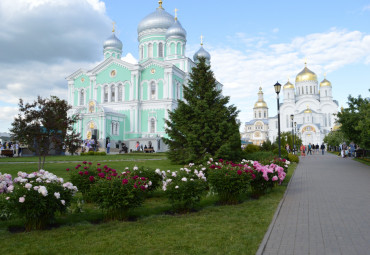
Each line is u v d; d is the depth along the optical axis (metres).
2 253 5.34
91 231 6.66
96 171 10.30
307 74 97.56
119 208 7.50
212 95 20.42
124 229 6.77
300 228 6.85
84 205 9.37
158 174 10.69
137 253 5.33
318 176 17.42
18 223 7.21
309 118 91.69
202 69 21.03
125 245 5.72
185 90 21.22
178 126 20.58
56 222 7.39
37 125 14.50
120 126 51.53
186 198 8.30
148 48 59.19
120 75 54.38
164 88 51.34
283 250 5.48
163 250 5.45
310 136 89.25
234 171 9.63
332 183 14.38
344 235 6.30
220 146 19.14
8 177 7.57
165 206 9.15
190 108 20.00
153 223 7.25
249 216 7.91
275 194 11.32
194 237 6.15
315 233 6.46
